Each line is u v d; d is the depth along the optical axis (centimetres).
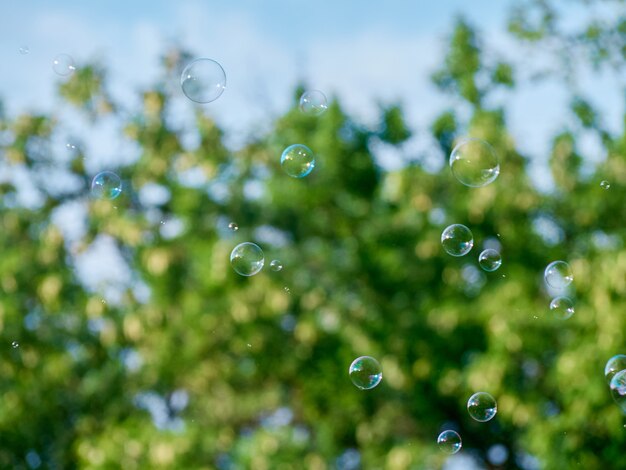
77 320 1220
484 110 1122
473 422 1228
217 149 1210
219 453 1179
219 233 1188
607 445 993
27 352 1170
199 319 1128
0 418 1180
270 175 1234
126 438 1112
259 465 1138
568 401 983
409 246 1177
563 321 1046
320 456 1170
